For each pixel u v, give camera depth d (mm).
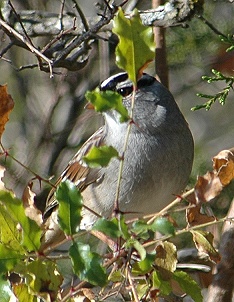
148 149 8641
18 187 12195
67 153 12828
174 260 6000
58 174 12578
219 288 7312
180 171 8773
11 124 13664
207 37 11656
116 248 6047
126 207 8805
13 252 5582
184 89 12953
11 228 5648
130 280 5645
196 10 8930
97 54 12648
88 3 13328
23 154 12891
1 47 12250
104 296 6191
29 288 5664
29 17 10516
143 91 8859
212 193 6023
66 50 8766
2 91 6262
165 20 9062
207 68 11859
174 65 12312
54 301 5688
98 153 5609
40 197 11859
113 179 8812
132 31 5578
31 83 13484
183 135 8836
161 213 6055
